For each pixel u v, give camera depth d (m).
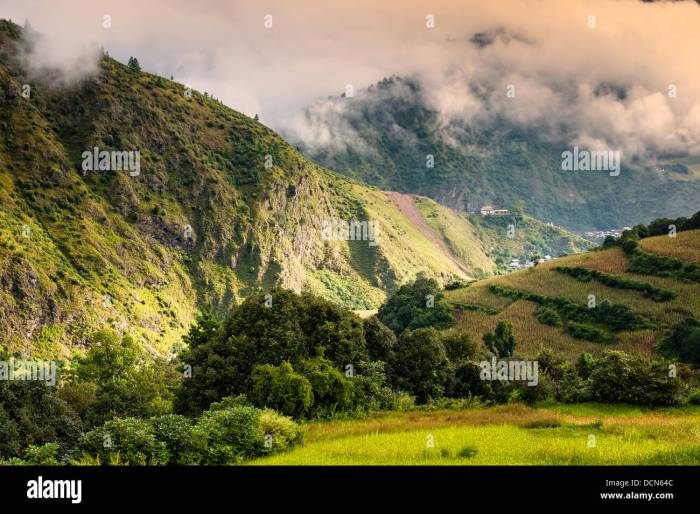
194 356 60.25
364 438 39.31
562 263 169.25
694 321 126.94
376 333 68.06
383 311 174.38
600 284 152.88
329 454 33.78
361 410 54.53
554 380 71.38
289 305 62.19
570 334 137.50
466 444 34.66
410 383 67.06
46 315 193.88
